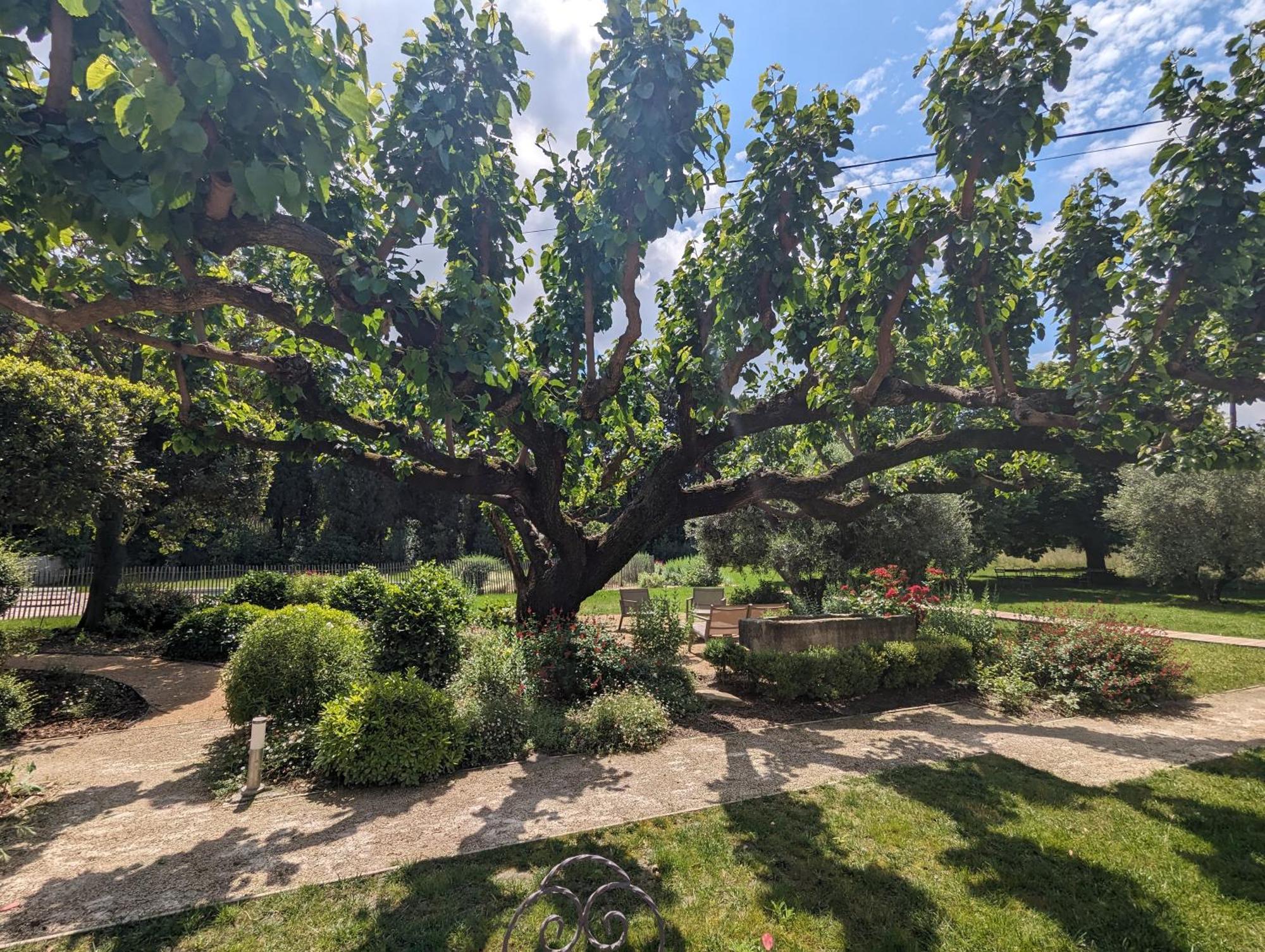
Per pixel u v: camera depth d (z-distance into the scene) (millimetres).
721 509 8617
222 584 24375
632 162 5207
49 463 7836
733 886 3387
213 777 5051
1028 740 6180
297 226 4055
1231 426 6219
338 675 6109
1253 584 24016
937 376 8953
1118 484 27375
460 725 5359
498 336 5000
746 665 7746
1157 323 5312
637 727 5875
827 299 7871
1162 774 5191
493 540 41094
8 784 4695
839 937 2967
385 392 8234
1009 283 6598
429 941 2879
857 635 8859
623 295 6062
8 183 3246
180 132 2432
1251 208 4812
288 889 3312
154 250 3213
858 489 11797
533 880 3418
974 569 21688
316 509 35500
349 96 3117
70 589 17453
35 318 4039
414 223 4531
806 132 5902
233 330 8500
